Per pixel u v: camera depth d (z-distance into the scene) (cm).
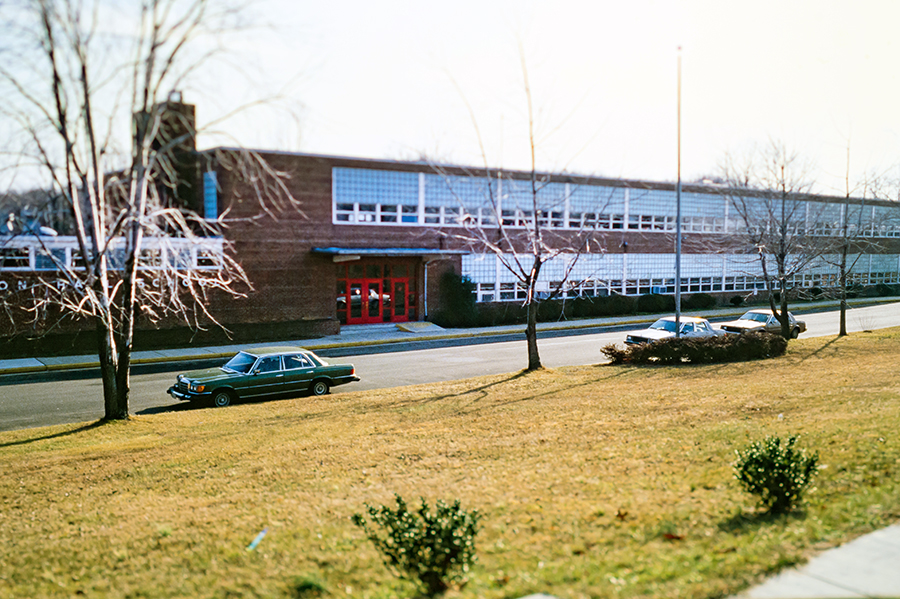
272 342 2741
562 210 3738
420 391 1692
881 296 5259
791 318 2845
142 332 2531
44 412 1529
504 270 3578
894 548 496
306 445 1134
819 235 3709
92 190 1238
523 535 656
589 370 1953
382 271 3247
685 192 4300
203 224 1553
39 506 887
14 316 2273
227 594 578
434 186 3300
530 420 1262
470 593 499
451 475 918
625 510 691
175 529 775
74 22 1105
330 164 2977
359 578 592
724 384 1570
